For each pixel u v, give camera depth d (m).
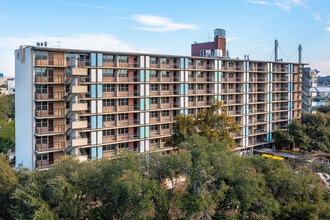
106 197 39.88
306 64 91.19
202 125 56.75
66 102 52.69
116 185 35.53
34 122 49.72
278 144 79.06
